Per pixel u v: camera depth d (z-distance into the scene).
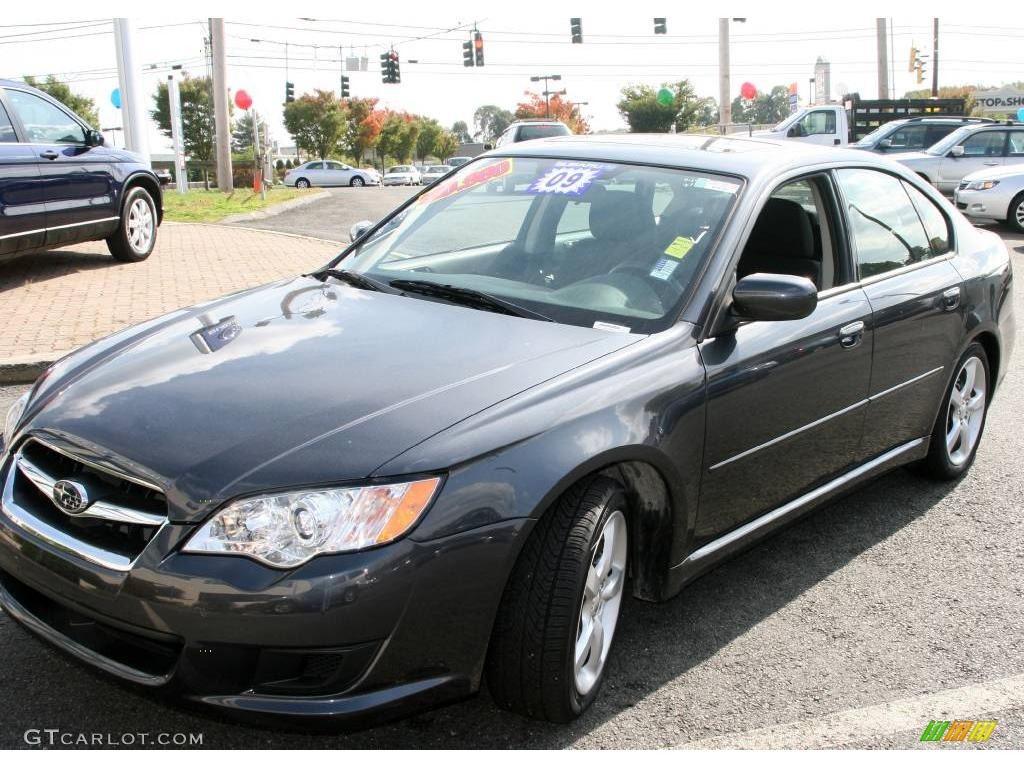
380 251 3.93
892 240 4.23
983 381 4.88
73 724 2.73
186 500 2.34
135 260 10.07
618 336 3.06
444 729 2.78
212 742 2.70
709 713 2.93
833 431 3.74
